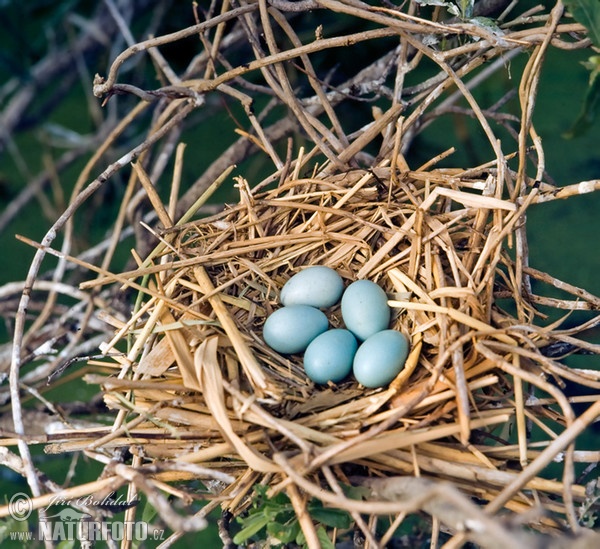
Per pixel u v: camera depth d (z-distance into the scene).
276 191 1.30
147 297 1.31
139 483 1.08
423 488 1.06
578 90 1.82
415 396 1.15
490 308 1.19
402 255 1.26
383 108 1.70
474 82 1.46
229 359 1.20
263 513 1.11
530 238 1.76
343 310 1.26
